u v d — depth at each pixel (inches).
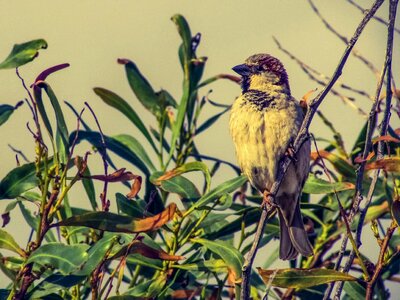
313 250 380.2
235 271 313.0
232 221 349.4
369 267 334.0
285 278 287.3
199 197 348.8
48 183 284.7
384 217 375.9
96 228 285.6
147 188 372.8
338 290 285.4
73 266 267.3
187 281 346.6
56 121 297.7
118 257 294.0
